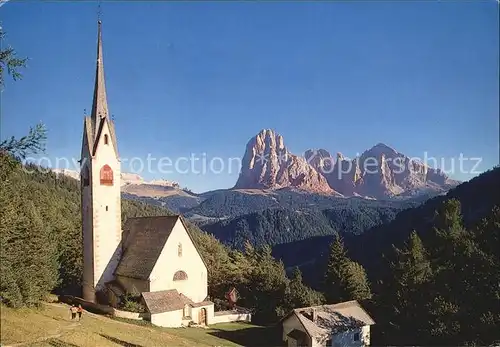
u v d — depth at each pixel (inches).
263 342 1804.9
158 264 1975.9
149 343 1407.5
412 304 1766.7
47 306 1769.2
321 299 2477.9
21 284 1546.5
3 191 1331.2
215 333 1870.1
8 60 740.7
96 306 1935.3
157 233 2102.6
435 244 2198.6
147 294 1904.5
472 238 1936.5
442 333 1549.0
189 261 2096.5
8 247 1448.1
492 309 1542.8
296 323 1750.7
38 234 1756.9
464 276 1708.9
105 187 2108.8
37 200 3331.7
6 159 775.7
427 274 1835.6
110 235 2116.1
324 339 1692.9
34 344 1180.5
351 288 2453.2
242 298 2696.9
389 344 1734.7
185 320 1956.2
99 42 2148.1
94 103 2130.9
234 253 3540.8
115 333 1456.7
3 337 1200.2
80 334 1331.2
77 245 2694.4
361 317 1849.2
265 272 2778.1
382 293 1972.2
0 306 1435.8
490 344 1429.6
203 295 2142.0
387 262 2249.0
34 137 790.5
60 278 2532.0
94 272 2064.5
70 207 4965.6
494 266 1646.2
